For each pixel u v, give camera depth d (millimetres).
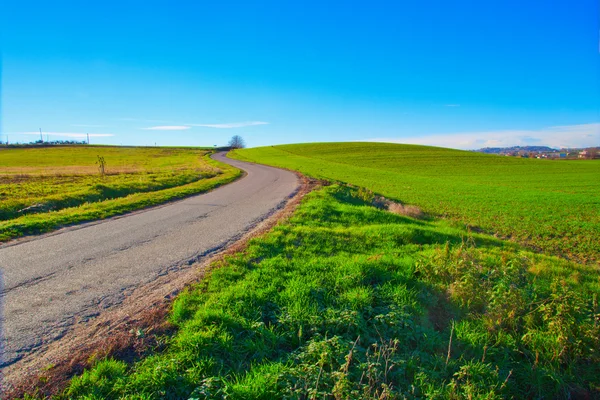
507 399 4223
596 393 4508
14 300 5496
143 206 15562
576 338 4977
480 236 12164
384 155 80062
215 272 6504
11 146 114125
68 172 37656
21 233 9977
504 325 5422
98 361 3891
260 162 63344
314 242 8977
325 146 103375
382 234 10188
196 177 32406
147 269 6961
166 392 3564
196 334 4301
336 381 3883
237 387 3631
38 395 3402
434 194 28422
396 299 5766
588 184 40406
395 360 4395
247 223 11617
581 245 13820
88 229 10781
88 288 5984
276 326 4898
